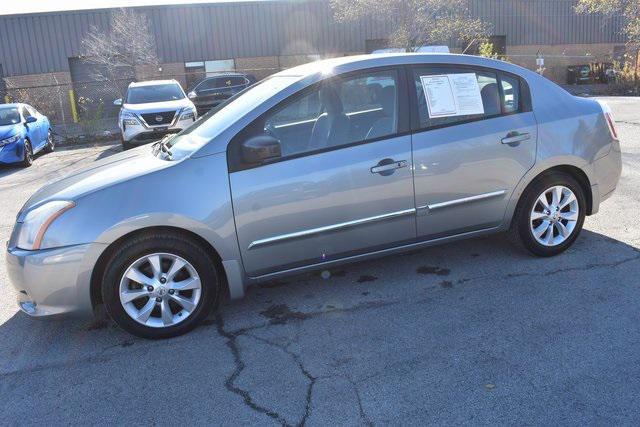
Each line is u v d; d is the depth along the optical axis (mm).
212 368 3289
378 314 3838
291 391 3014
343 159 3838
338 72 3959
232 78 21906
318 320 3809
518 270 4391
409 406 2828
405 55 4152
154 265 3566
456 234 4297
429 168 4027
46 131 14648
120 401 3010
